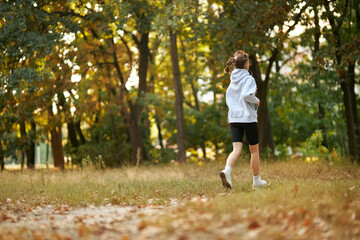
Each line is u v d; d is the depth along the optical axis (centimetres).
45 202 674
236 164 1318
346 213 451
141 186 811
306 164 1162
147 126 2502
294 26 1409
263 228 398
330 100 2198
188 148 2614
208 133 2586
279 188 630
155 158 2270
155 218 450
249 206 496
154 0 1652
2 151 2033
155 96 2198
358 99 2127
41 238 385
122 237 375
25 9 1430
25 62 1562
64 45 1600
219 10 1620
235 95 729
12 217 538
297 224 416
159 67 2750
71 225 466
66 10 1692
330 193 570
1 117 1770
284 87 2231
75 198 672
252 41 1461
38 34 1449
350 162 1220
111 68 2106
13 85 1459
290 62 2303
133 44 2191
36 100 1689
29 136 2075
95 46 1956
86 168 987
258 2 1448
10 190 782
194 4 1443
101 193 719
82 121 2570
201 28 1542
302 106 2375
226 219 425
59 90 1689
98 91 2139
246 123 720
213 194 696
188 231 389
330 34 1397
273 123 2566
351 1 1482
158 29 1496
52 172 1189
